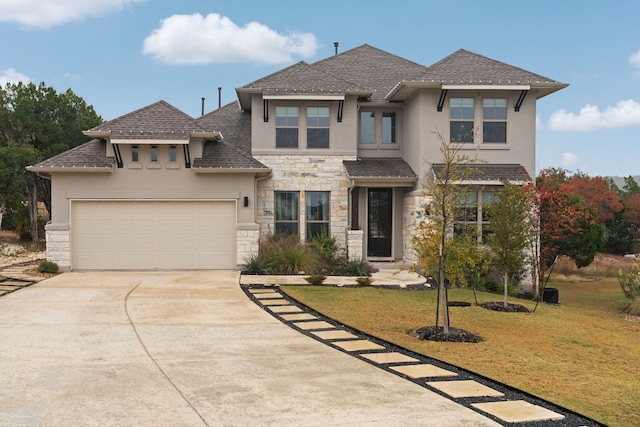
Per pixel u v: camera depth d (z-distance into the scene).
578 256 22.09
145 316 11.50
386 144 21.08
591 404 6.86
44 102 29.27
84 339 9.49
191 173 18.11
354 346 9.47
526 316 13.20
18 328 10.20
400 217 20.67
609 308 18.03
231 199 18.20
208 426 5.66
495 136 19.14
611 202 39.38
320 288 15.19
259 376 7.50
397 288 15.93
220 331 10.37
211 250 18.28
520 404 6.71
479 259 11.20
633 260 35.38
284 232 20.00
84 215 17.97
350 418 5.98
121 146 17.91
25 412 5.96
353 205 20.45
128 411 6.04
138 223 18.09
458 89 18.50
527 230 14.02
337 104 19.97
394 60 24.16
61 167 17.44
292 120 20.02
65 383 7.01
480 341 10.27
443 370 8.14
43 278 16.25
